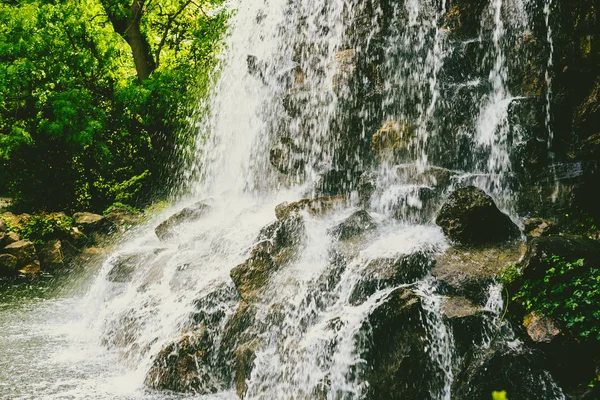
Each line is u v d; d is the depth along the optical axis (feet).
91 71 65.82
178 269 31.76
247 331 24.80
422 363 20.18
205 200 41.81
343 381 21.16
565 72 26.91
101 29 68.03
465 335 20.33
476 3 31.53
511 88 29.09
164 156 66.69
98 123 62.90
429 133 30.50
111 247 52.06
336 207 30.58
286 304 24.64
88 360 27.89
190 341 25.29
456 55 31.12
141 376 25.48
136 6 68.44
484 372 18.66
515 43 28.99
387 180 29.94
